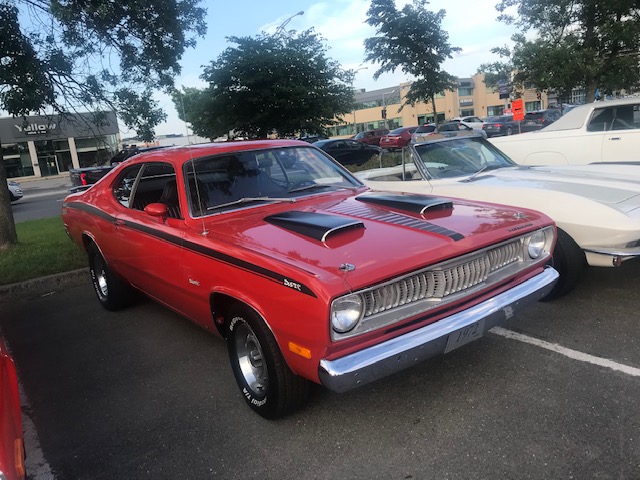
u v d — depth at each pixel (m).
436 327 2.72
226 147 4.08
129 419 3.30
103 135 10.42
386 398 3.24
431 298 2.78
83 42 7.91
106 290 5.36
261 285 2.76
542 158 8.48
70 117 9.16
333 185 4.24
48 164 45.56
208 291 3.26
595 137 7.87
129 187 4.50
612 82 15.27
